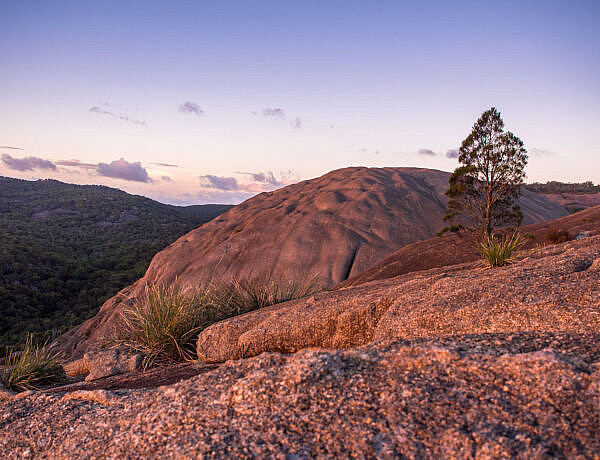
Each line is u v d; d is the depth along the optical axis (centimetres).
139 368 600
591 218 2934
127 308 709
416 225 4753
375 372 238
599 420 170
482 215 2555
